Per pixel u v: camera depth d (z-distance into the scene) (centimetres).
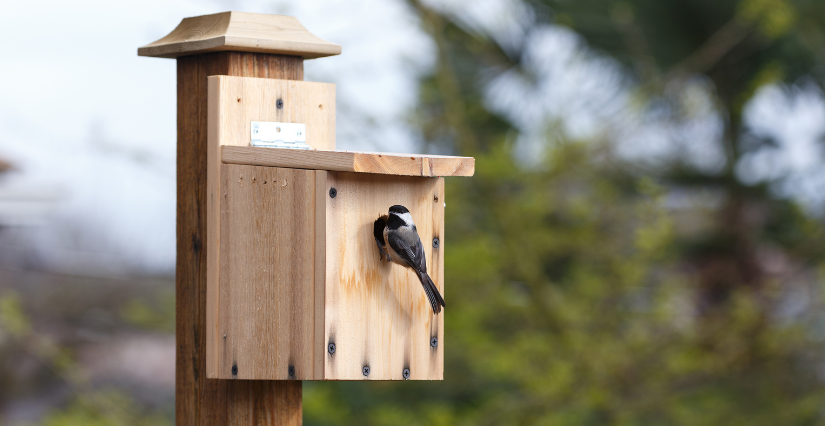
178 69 605
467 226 1291
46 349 1049
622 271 1184
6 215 1830
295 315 548
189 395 584
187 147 594
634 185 1329
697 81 1490
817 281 1212
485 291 1232
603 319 1235
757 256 1625
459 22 1356
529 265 1254
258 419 568
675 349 1194
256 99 580
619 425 1198
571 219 1272
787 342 1184
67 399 1606
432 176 581
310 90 601
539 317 1256
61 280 1870
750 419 1231
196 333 582
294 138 593
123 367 1794
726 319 1198
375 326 561
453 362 1349
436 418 1172
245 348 557
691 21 1468
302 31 595
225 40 557
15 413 1669
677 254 1488
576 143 1182
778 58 1551
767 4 1159
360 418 1262
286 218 551
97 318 1866
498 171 1172
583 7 1427
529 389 1196
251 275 558
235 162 564
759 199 1636
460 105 1235
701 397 1312
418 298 580
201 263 580
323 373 539
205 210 580
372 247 561
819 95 1593
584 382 1195
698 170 1520
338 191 546
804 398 1220
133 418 1104
